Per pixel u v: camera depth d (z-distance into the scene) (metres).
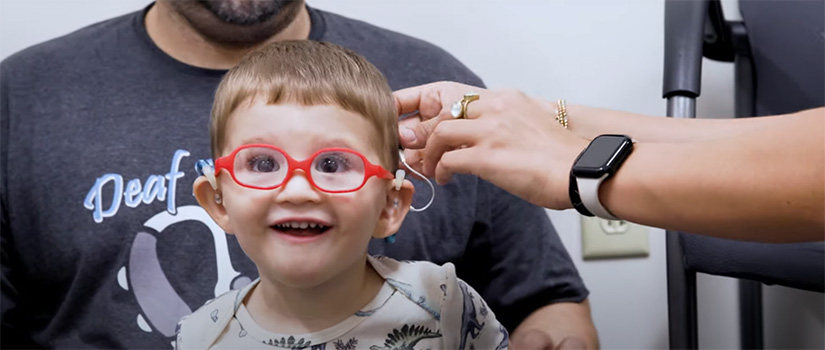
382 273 0.73
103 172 0.94
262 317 0.71
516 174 0.67
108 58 1.02
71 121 0.98
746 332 1.28
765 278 0.90
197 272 0.92
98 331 0.92
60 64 1.02
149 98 0.99
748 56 1.19
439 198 1.00
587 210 0.64
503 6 1.28
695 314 1.00
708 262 0.92
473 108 0.73
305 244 0.64
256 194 0.64
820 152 0.55
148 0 1.24
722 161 0.58
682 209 0.59
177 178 0.94
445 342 0.72
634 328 1.30
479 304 0.78
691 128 0.80
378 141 0.70
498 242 1.08
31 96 1.00
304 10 1.09
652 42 1.31
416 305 0.72
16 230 0.97
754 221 0.57
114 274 0.92
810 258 0.87
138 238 0.92
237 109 0.68
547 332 1.00
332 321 0.70
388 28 1.27
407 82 1.05
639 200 0.61
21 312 1.01
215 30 0.98
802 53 1.14
